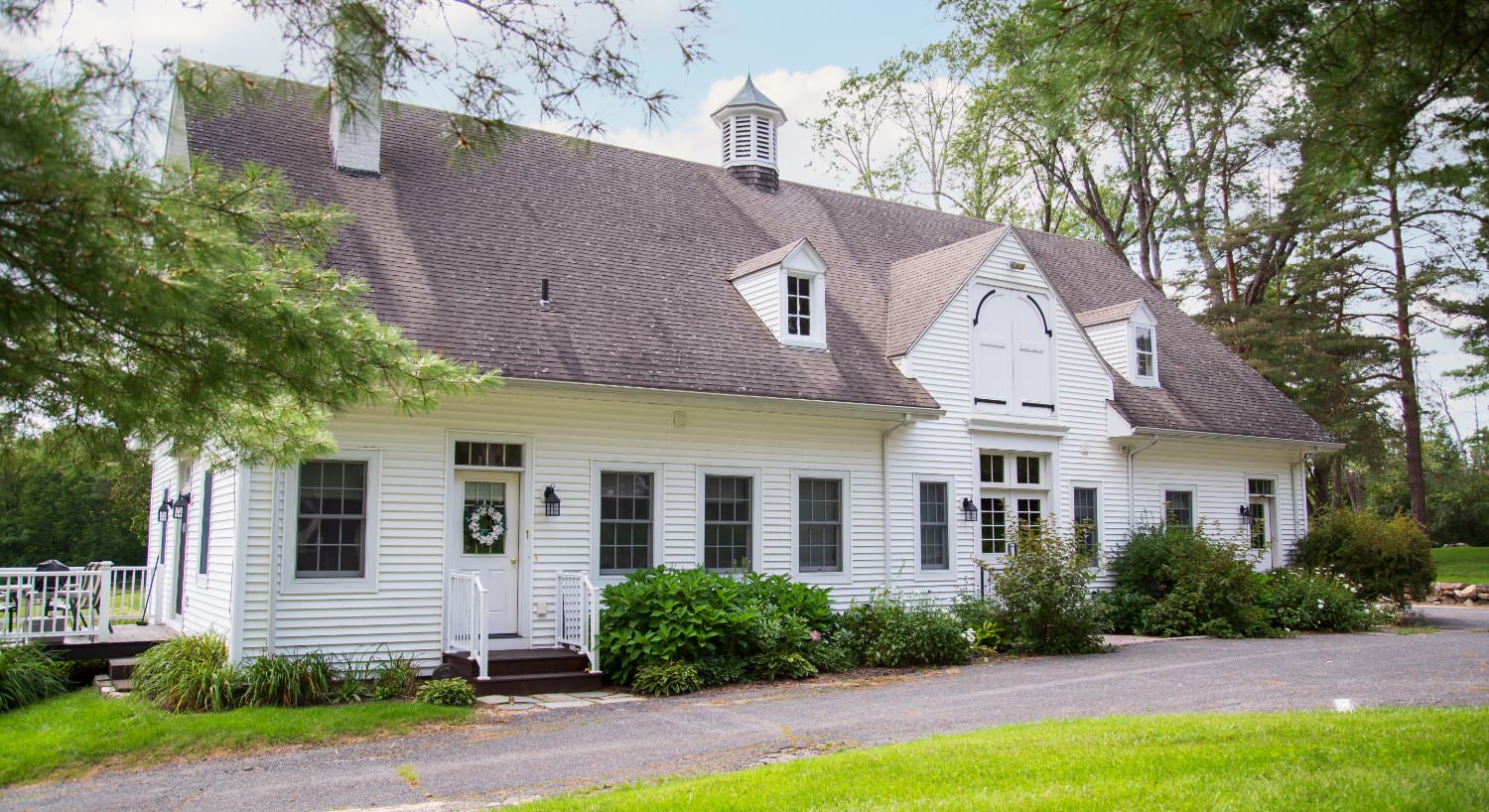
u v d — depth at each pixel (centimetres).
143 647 1394
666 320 1605
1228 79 751
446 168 1712
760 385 1555
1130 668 1404
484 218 1647
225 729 1006
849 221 2203
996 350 1873
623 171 1973
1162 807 624
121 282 510
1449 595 2780
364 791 813
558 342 1445
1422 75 725
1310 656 1507
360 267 1416
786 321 1691
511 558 1415
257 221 647
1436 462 5959
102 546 4278
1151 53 725
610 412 1491
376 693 1203
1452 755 727
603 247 1717
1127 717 988
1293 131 842
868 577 1686
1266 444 2236
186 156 1497
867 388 1673
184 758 936
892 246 2189
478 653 1244
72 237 498
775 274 1702
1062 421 1939
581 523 1450
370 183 1605
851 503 1686
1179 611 1850
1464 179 783
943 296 1831
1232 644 1695
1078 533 1744
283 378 684
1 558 4122
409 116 1791
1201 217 3341
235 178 669
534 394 1423
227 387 649
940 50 3212
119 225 511
